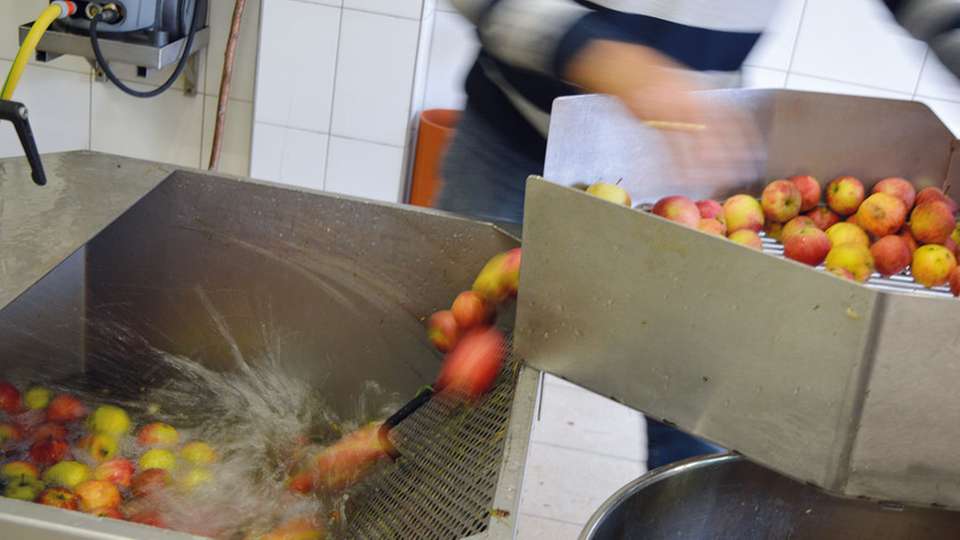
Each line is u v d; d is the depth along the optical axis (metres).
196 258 1.66
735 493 1.16
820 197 2.03
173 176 1.64
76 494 1.24
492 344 1.44
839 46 2.43
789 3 2.38
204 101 2.49
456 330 1.54
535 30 2.38
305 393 1.65
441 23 2.42
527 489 1.95
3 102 1.14
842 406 1.01
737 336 1.09
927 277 1.81
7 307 1.27
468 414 1.34
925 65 2.42
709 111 1.92
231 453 1.46
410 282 1.64
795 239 1.82
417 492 1.24
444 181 2.45
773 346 1.06
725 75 2.43
